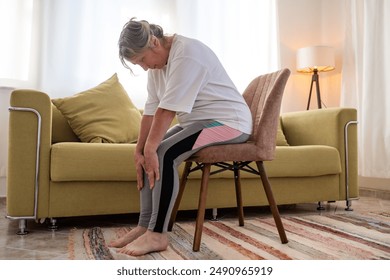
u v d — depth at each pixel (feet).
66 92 9.05
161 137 4.38
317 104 12.36
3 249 4.77
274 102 4.84
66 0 9.14
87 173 5.82
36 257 4.42
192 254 4.53
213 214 6.86
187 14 10.42
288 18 12.16
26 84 8.88
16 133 5.59
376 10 9.89
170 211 4.47
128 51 4.43
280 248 4.85
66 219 6.86
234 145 4.71
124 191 6.24
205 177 4.75
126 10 9.96
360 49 10.55
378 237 5.45
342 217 7.04
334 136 7.91
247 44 11.12
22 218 5.60
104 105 7.53
